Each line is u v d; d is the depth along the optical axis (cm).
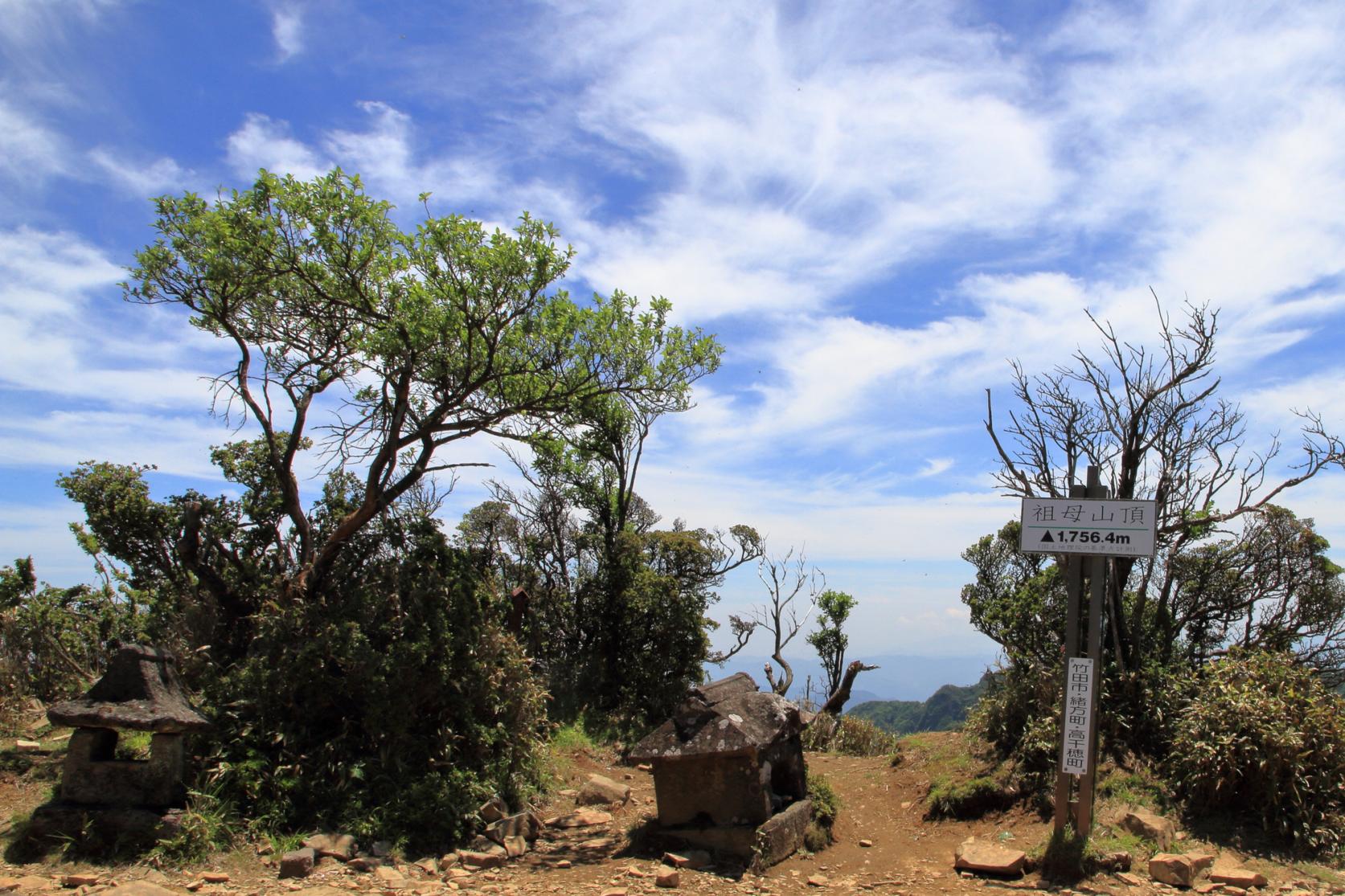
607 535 2030
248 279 1137
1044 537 837
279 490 1363
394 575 1134
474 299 1096
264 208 1095
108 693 829
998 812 963
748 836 834
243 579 1202
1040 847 820
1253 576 1179
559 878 790
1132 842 827
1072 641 832
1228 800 881
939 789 1024
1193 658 1125
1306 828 821
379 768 952
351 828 873
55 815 793
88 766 820
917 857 875
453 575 1140
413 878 795
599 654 1895
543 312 1148
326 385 1277
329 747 947
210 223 1088
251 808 873
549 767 1197
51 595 1423
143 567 1512
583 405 1247
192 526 1159
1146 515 804
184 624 1132
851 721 1758
